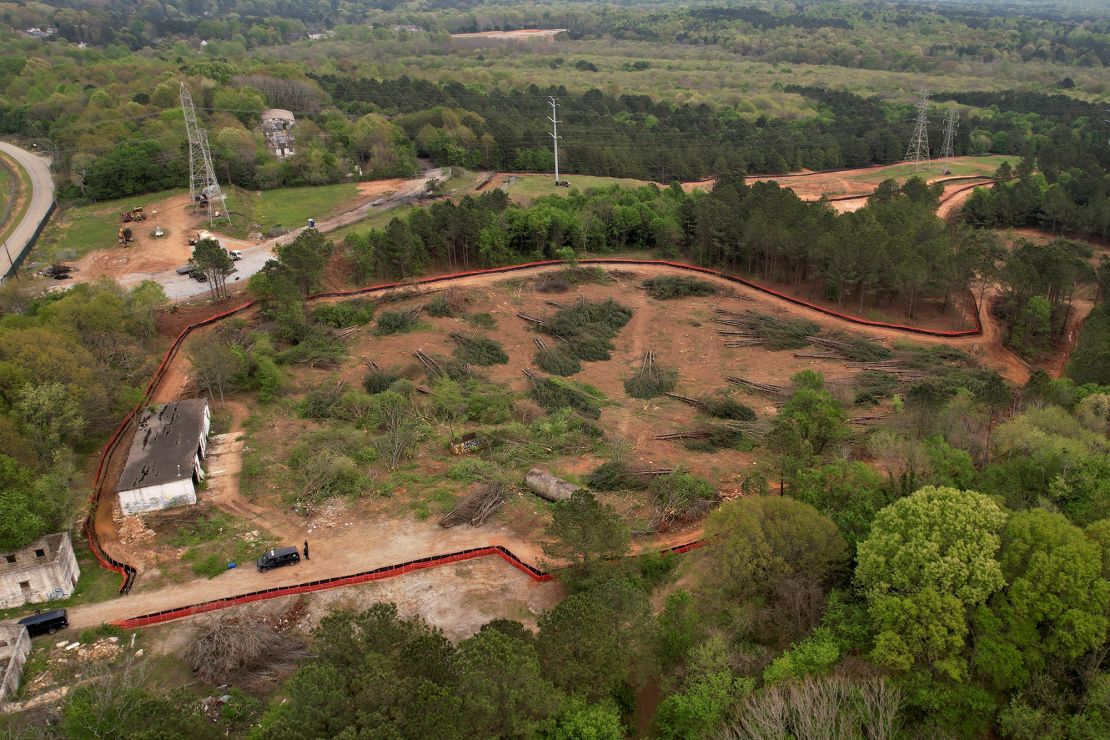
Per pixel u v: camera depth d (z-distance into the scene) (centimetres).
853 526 5344
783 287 12300
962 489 5662
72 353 7388
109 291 9400
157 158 15162
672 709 4288
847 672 4350
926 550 4416
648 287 12206
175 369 8812
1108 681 3928
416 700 3634
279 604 5372
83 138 15550
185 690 4084
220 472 6881
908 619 4272
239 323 9856
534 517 6366
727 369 9700
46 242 12638
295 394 8425
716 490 6788
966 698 4100
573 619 4306
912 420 6962
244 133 16200
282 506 6462
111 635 5038
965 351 10150
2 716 4412
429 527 6219
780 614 4797
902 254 11044
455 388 8562
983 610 4256
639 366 9812
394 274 11888
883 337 10619
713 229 12700
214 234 13000
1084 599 4125
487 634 4094
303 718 3569
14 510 5316
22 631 4872
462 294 11219
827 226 11806
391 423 7650
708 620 4903
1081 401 6981
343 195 15350
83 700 4006
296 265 10531
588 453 7525
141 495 6262
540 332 10556
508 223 12775
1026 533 4438
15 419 6369
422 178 16600
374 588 5547
